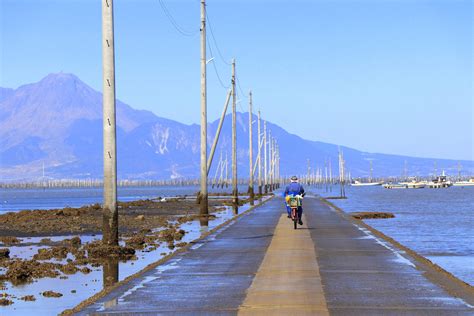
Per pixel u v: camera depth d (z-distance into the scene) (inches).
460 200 5433.1
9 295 709.3
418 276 768.3
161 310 597.6
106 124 1072.8
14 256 1081.4
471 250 1406.3
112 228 1066.1
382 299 631.8
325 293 662.5
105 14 1061.8
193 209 2709.2
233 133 3065.9
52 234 1525.6
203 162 2060.8
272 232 1390.3
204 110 2100.1
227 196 4461.1
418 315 564.7
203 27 2119.8
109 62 1066.1
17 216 2249.0
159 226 1705.2
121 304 626.2
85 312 594.2
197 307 606.2
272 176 7347.4
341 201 5078.7
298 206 1499.8
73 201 5708.7
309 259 922.7
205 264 885.2
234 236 1300.4
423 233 1904.5
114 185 1072.2
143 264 942.4
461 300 627.2
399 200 5408.5
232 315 571.8
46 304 657.6
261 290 682.2
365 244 1127.0
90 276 835.4
